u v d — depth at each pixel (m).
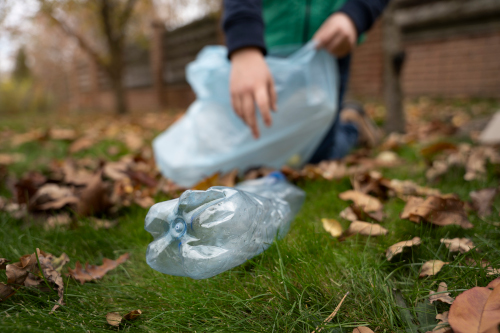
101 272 0.93
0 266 0.85
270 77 1.39
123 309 0.79
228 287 0.83
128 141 3.07
